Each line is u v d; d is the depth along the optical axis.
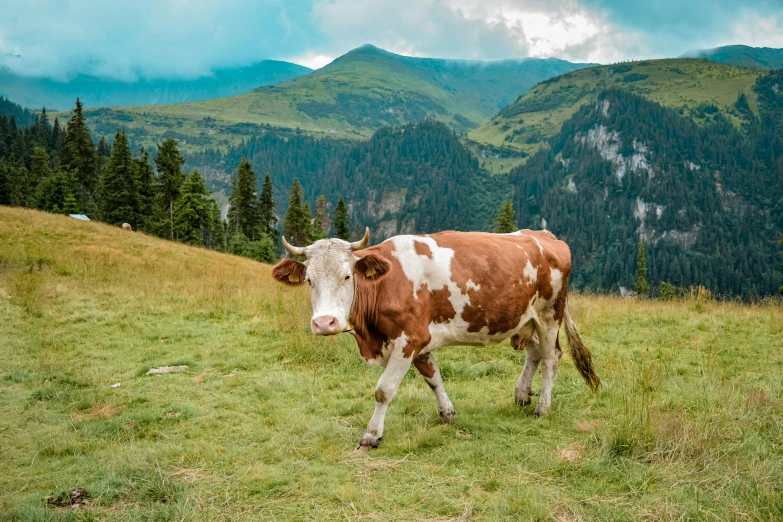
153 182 67.69
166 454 5.63
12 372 8.93
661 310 12.31
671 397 6.63
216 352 10.16
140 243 33.47
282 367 9.05
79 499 4.80
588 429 5.93
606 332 10.69
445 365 8.66
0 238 27.75
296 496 4.68
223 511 4.45
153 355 10.12
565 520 4.14
